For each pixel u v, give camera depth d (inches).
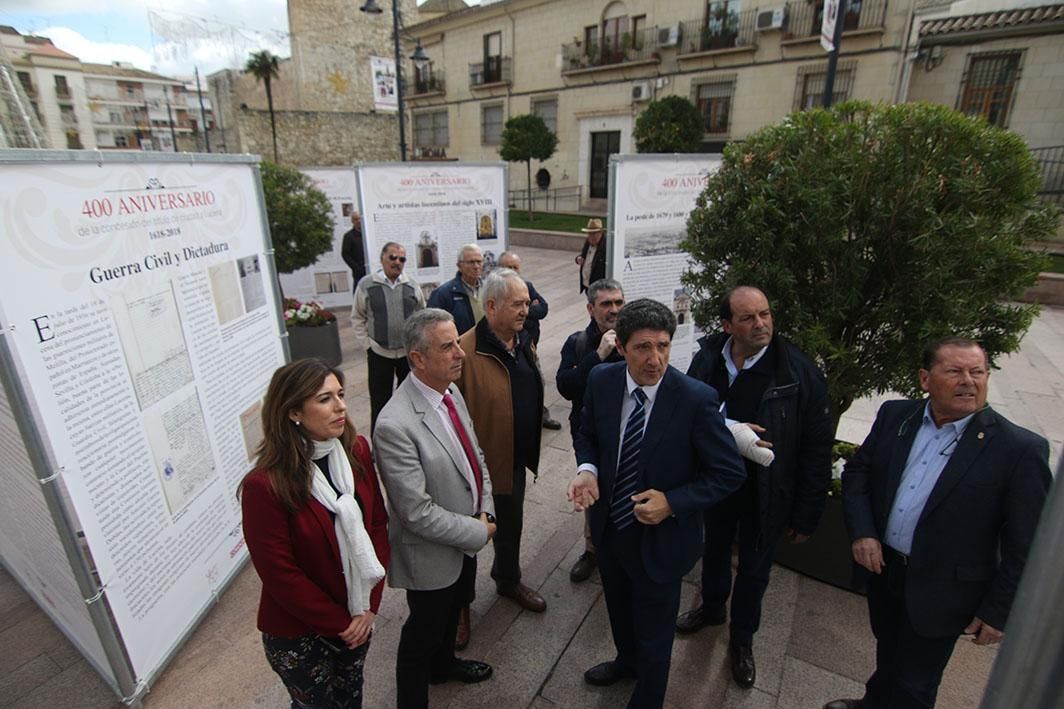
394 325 188.2
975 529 71.8
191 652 110.3
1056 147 512.7
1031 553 27.4
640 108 783.7
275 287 145.9
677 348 197.6
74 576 88.1
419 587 83.0
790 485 96.5
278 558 68.4
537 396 113.3
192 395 112.0
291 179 321.1
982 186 99.8
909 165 103.3
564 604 121.7
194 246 112.5
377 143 1039.6
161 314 102.3
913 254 104.3
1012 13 523.8
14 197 74.1
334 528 72.1
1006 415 214.1
